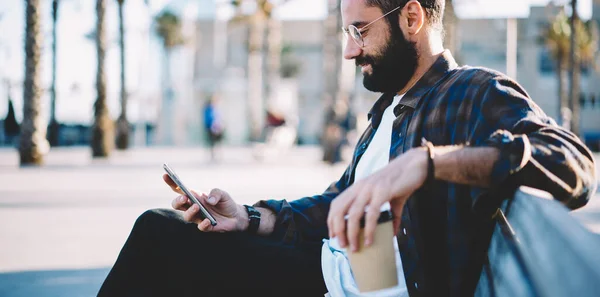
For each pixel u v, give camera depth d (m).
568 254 0.88
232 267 2.00
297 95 56.66
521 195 1.40
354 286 1.99
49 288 4.59
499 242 1.57
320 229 2.34
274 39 35.31
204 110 22.16
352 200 1.45
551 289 0.94
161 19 48.09
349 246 1.49
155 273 1.98
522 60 48.50
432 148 1.48
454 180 1.48
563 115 26.12
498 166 1.46
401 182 1.44
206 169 17.55
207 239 2.02
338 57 20.77
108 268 5.38
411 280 1.87
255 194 10.77
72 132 40.47
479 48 50.34
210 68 53.53
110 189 12.06
